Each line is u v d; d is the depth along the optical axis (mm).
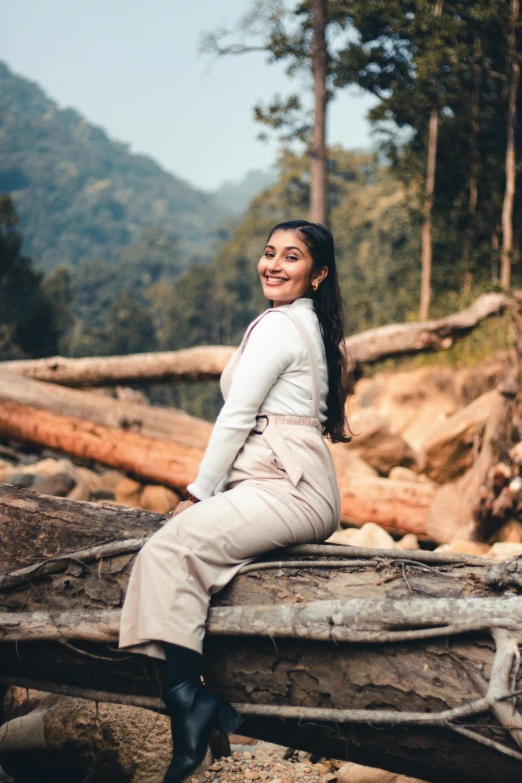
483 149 19891
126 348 65938
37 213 187750
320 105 17219
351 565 2518
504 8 16688
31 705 3525
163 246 117688
